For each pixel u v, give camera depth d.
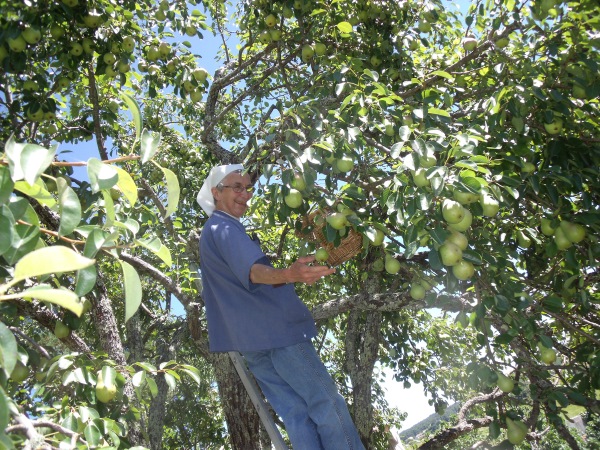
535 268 3.69
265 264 2.67
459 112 3.88
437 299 3.21
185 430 9.72
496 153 3.01
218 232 2.76
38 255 1.00
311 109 3.18
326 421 2.61
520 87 2.99
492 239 2.83
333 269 2.36
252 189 3.27
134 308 1.33
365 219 2.95
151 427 5.67
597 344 3.07
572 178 2.94
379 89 2.88
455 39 5.15
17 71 3.73
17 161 1.19
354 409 4.52
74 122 5.04
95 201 3.37
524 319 2.64
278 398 2.79
